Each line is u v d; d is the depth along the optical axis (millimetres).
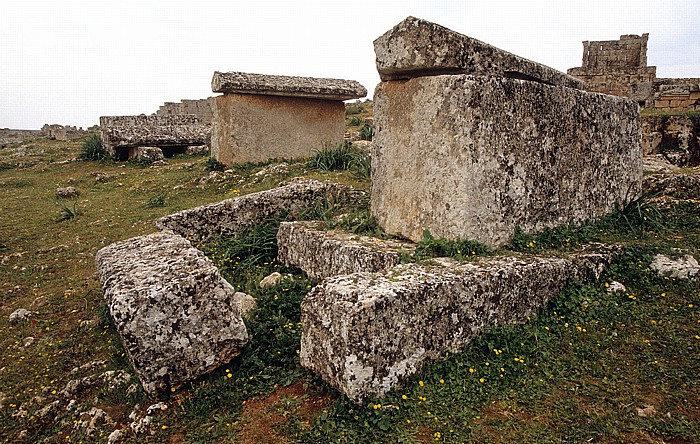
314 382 3332
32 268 6461
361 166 9766
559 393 3109
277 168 10469
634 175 6141
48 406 3539
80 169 13992
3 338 4609
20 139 27969
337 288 3227
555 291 4102
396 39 4582
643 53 20891
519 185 4637
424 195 4652
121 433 3119
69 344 4438
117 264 4012
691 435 2652
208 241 6688
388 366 3084
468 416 2932
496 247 4508
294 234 5672
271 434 2932
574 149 5145
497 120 4367
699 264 4344
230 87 11000
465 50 4344
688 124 13594
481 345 3510
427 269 3668
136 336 3297
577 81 5598
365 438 2791
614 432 2717
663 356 3363
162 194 10156
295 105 12047
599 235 5211
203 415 3178
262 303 4566
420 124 4641
